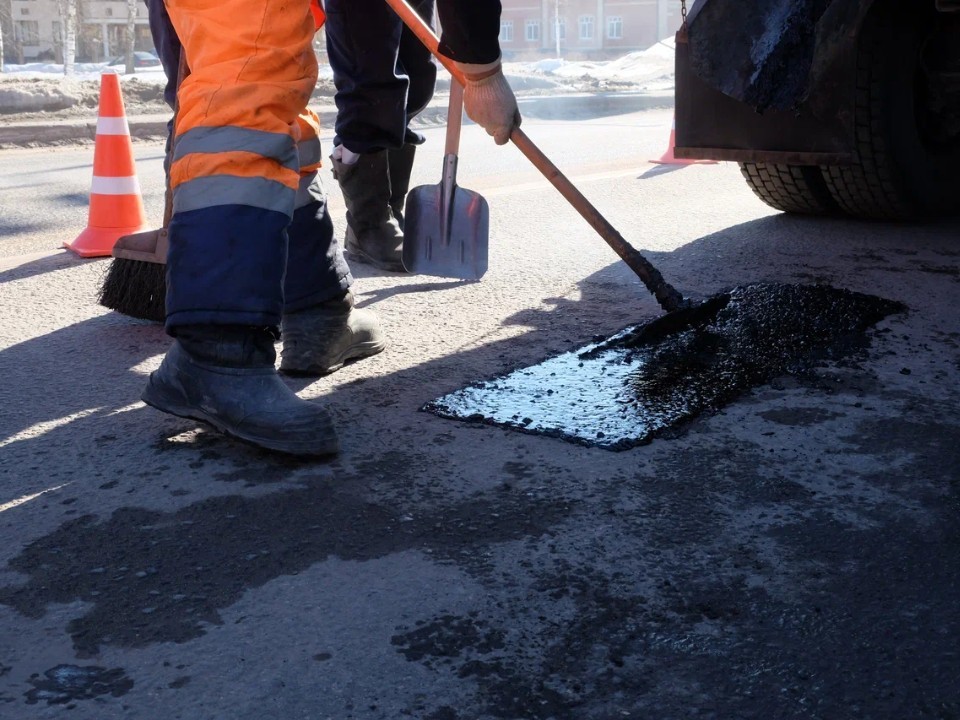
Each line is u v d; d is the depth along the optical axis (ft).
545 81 58.44
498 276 12.13
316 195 8.49
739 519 6.15
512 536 5.95
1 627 5.07
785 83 9.84
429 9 12.50
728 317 9.96
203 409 7.02
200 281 6.68
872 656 4.82
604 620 5.12
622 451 7.08
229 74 6.59
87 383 8.67
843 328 9.63
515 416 7.70
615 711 4.44
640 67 91.09
